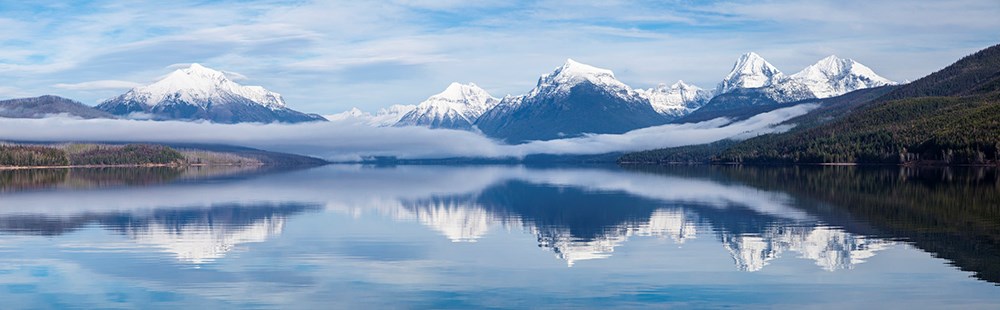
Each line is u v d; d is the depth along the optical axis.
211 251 65.69
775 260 59.34
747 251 63.78
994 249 62.31
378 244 69.69
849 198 114.00
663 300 47.31
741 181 178.38
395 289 50.66
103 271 56.47
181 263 59.88
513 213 99.06
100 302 47.62
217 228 81.81
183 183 192.50
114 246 68.44
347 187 172.12
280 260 61.00
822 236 71.50
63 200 123.06
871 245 65.44
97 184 184.50
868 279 51.91
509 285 51.62
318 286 51.66
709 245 67.50
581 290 50.06
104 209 105.00
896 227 76.44
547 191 150.62
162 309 46.00
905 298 46.97
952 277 51.91
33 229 80.75
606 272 55.50
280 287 51.28
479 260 60.91
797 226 79.38
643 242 69.94
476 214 97.88
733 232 75.75
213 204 114.88
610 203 113.94
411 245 69.06
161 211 102.00
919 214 87.62
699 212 96.06
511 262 59.88
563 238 73.44
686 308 45.47
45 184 183.25
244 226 83.69
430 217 94.06
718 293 48.84
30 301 48.00
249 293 49.66
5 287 51.44
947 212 89.25
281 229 81.00
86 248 67.19
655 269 56.41
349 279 53.72
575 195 136.12
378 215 96.69
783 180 179.62
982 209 92.06
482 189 161.62
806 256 60.88
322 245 69.19
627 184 175.25
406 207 109.81
